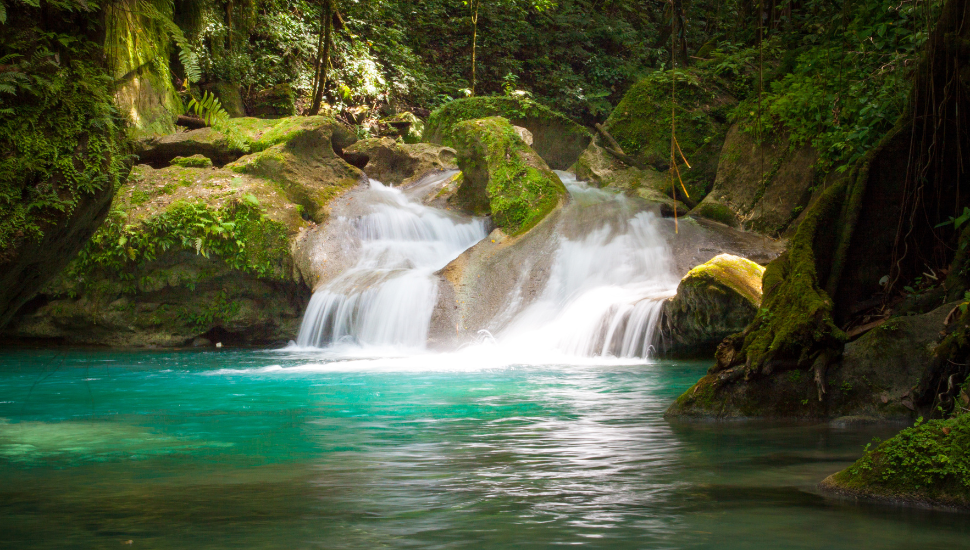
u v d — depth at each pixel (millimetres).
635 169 17859
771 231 14445
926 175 7816
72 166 5547
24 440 5324
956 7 7676
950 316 5914
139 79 16359
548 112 21078
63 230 5578
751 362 6262
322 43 21516
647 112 18281
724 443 5141
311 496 3775
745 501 3672
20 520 3371
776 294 6895
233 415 6414
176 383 8664
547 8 27984
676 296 10914
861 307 7730
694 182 17172
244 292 14688
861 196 7816
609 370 9883
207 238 14305
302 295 14969
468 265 14016
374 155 18672
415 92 24688
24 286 5703
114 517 3410
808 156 14320
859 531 3191
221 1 20281
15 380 9023
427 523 3316
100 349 13711
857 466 3873
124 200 14688
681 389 8039
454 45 27219
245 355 12406
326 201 15938
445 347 12891
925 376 5770
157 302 14469
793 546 3006
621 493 3816
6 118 5414
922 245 7824
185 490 3896
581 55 28047
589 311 12195
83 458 4707
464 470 4344
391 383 8578
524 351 12234
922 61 7852
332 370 10023
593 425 5883
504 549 2971
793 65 16250
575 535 3143
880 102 11023
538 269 13789
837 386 6133
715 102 18031
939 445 3725
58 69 5590
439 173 18438
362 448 4988
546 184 15469
